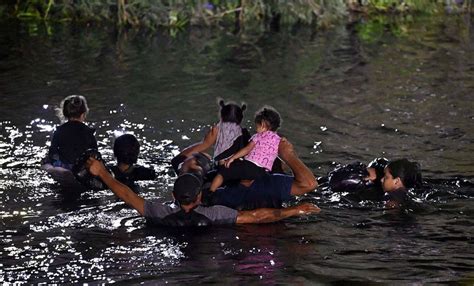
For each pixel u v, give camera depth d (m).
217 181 16.09
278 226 15.79
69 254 14.42
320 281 13.43
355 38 34.06
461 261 14.23
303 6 36.72
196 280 13.44
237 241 15.06
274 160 16.45
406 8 39.84
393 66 29.28
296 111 23.69
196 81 26.97
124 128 21.97
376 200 17.02
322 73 28.27
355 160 19.66
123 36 33.78
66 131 18.38
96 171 16.31
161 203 16.30
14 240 14.99
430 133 21.83
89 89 25.77
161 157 19.78
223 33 34.88
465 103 24.66
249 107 24.03
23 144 20.42
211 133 16.91
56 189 17.56
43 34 33.66
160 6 35.72
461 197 17.23
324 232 15.52
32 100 24.31
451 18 38.53
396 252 14.61
